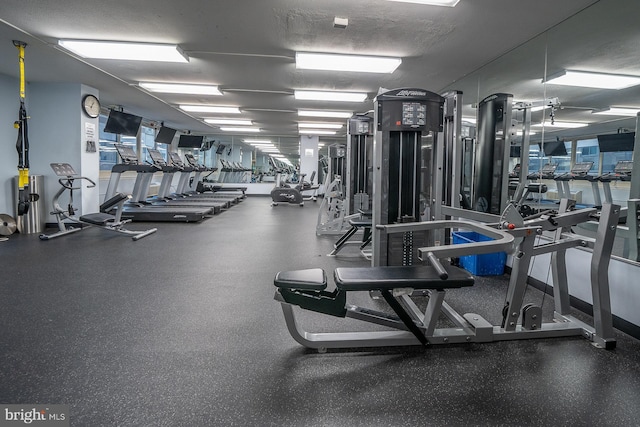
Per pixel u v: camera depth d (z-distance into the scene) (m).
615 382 1.89
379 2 2.92
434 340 2.26
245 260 4.35
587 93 3.36
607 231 2.21
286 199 10.67
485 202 4.53
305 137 12.97
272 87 5.79
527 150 3.99
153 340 2.29
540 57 3.79
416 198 3.16
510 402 1.72
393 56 4.21
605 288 2.25
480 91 4.72
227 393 1.76
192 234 5.99
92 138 6.26
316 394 1.76
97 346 2.20
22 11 3.19
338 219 6.16
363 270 2.21
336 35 3.62
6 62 4.67
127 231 5.64
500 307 2.95
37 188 5.71
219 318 2.64
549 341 2.34
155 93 6.40
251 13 3.16
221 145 13.68
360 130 5.31
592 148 3.30
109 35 3.70
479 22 3.28
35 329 2.41
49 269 3.79
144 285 3.35
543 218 2.27
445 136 3.72
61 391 1.75
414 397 1.75
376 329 2.51
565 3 2.90
